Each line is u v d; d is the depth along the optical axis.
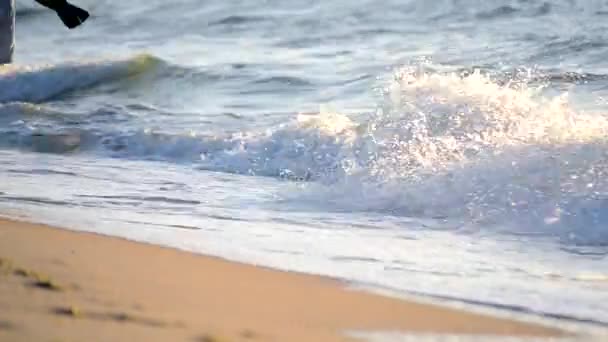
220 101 69.56
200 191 41.22
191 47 97.81
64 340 15.98
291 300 22.23
